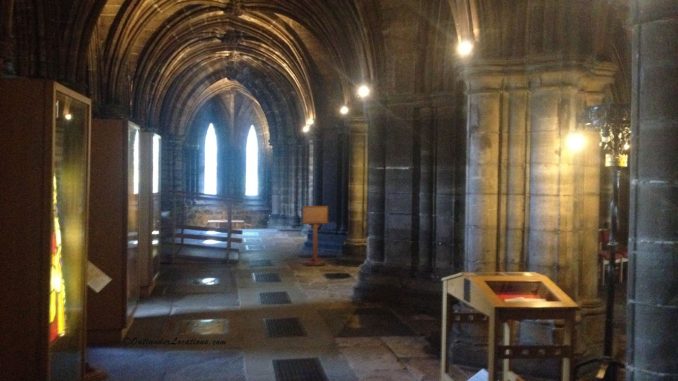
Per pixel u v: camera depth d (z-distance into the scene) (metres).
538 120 8.08
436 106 11.80
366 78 12.61
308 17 17.94
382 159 12.57
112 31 15.99
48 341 5.52
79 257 6.54
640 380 4.12
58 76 11.84
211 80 32.25
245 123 41.41
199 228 19.98
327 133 21.95
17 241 5.46
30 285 5.48
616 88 13.08
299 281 15.12
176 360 8.51
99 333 9.34
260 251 21.20
